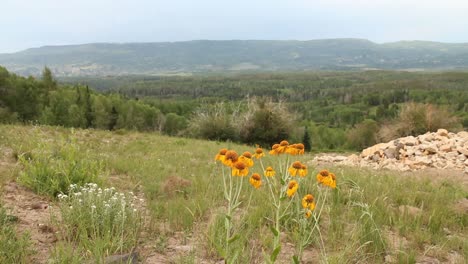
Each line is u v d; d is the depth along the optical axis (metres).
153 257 4.01
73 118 45.69
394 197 7.34
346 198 6.79
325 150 34.84
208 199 6.17
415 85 175.62
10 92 44.56
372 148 15.13
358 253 4.41
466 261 4.43
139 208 5.55
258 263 3.94
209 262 3.99
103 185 6.48
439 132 15.41
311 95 173.38
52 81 53.66
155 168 9.45
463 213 6.46
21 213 4.79
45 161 6.44
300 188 6.41
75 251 3.77
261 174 8.61
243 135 29.39
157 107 87.50
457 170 11.73
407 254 4.39
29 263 3.44
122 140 17.45
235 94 181.00
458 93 123.50
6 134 12.55
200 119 30.09
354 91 172.38
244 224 4.67
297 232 4.55
